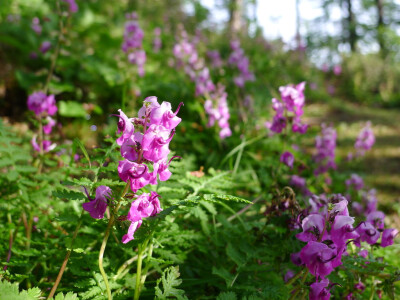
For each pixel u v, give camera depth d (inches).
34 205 15.2
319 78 113.4
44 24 47.9
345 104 110.4
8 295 9.6
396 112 102.9
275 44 83.7
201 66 42.8
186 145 28.6
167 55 58.9
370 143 40.8
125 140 9.6
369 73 136.4
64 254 13.2
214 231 15.6
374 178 42.1
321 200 14.2
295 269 14.3
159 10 83.4
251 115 34.7
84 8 56.1
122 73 39.6
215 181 16.5
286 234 14.8
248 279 13.9
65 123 32.8
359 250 15.3
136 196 9.9
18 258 13.7
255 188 23.0
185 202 10.7
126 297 11.8
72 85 37.8
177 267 11.6
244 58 45.6
